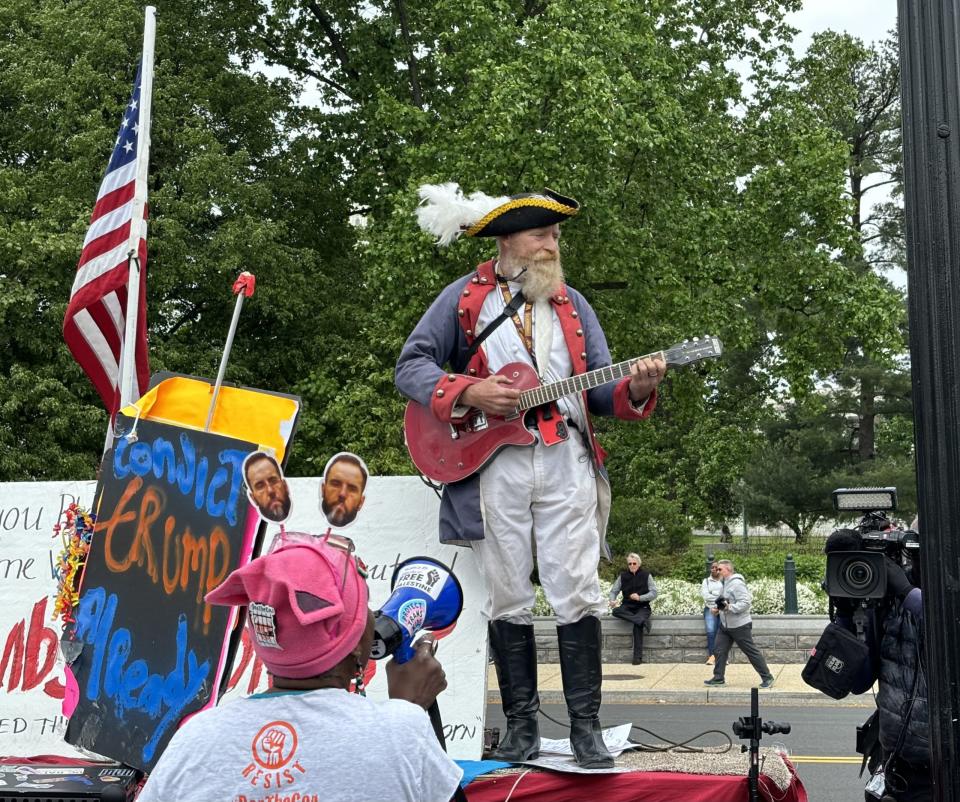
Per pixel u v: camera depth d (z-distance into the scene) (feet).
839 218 75.31
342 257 82.74
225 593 7.58
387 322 64.85
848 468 142.31
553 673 58.18
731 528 197.06
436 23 76.23
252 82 78.23
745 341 75.87
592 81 60.03
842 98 90.89
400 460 64.28
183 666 12.00
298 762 6.97
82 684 12.35
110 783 11.55
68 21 70.95
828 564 13.70
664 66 67.51
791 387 77.41
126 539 12.61
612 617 66.90
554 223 13.53
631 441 86.43
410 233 60.85
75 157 69.10
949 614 10.27
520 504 12.90
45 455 64.90
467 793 12.14
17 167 74.18
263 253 70.79
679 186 71.26
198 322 77.00
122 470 12.85
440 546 13.73
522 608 13.04
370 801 6.93
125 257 17.07
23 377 64.80
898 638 13.64
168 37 74.79
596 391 13.44
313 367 75.97
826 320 76.02
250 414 13.47
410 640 9.60
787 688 55.21
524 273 13.46
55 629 14.39
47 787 11.43
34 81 68.90
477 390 12.74
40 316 67.72
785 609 68.74
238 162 71.41
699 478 91.86
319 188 79.51
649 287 69.77
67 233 64.34
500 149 60.64
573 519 12.91
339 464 12.01
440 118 70.08
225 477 12.43
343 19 81.61
